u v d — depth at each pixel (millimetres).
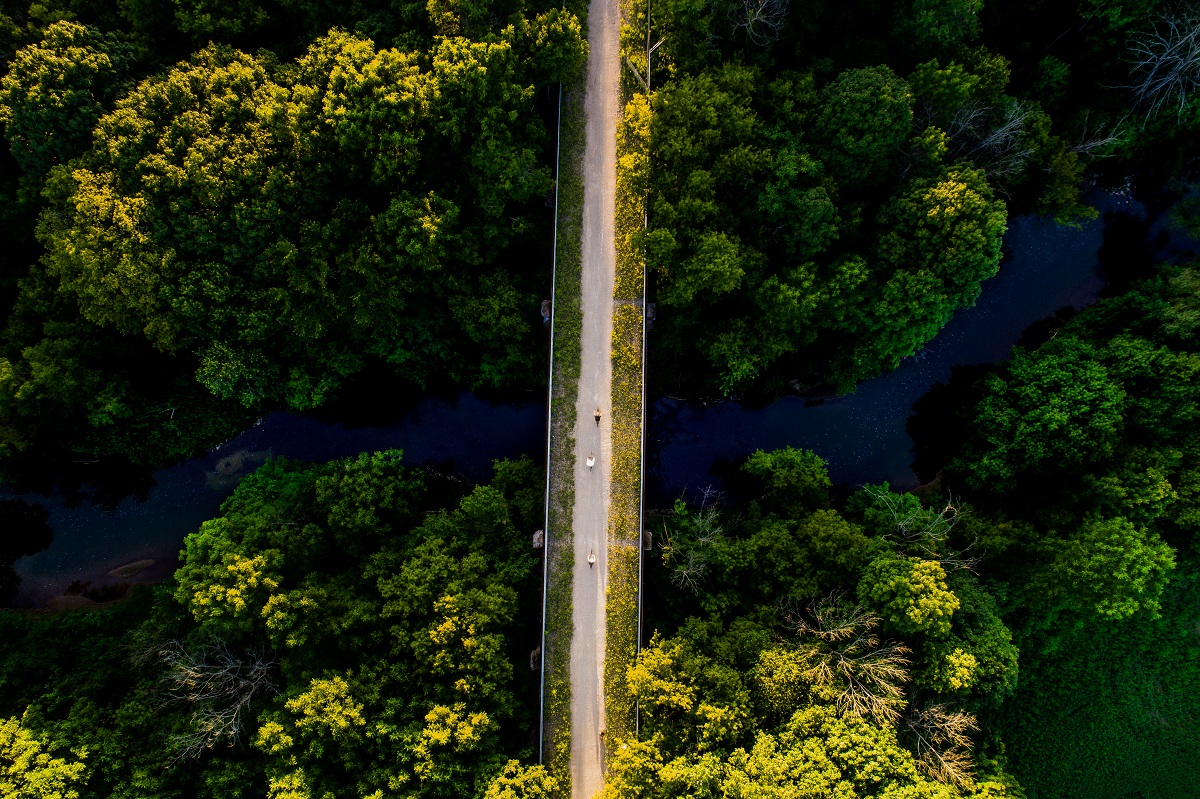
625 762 34688
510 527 40562
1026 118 41031
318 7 39500
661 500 48812
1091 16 41188
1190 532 43250
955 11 38094
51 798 32656
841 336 45188
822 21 41594
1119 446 41812
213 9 39062
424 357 46344
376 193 38188
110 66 36375
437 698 36375
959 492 47562
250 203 34781
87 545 47406
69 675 38688
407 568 37406
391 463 41500
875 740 33562
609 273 41156
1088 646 48438
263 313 37250
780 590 39938
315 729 34469
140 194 34312
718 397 49562
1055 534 41938
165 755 35656
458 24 36781
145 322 37906
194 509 47844
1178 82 41188
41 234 35844
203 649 37031
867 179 40625
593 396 40875
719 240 36969
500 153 36531
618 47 41688
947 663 36844
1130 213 50062
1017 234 50375
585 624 39688
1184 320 41156
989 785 36219
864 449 50000
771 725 36250
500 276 40562
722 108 37812
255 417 47812
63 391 38406
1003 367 47000
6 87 34500
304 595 36531
